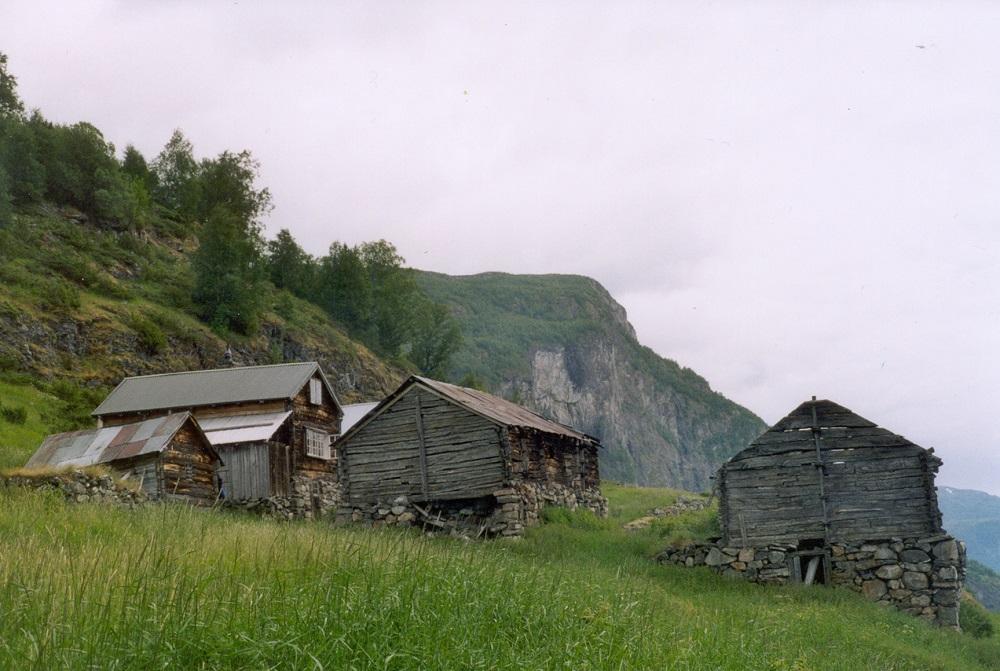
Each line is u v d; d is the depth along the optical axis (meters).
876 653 20.59
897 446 34.66
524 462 40.69
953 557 32.84
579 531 38.69
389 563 13.12
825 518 34.38
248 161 147.50
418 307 144.88
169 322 87.00
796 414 35.50
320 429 56.44
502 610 12.06
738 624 18.47
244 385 54.94
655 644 12.88
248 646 9.11
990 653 25.89
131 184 120.25
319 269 139.62
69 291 78.50
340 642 9.36
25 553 13.02
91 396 67.88
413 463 39.25
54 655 8.59
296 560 13.32
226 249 101.25
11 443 52.00
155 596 10.43
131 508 23.97
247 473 49.84
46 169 106.94
